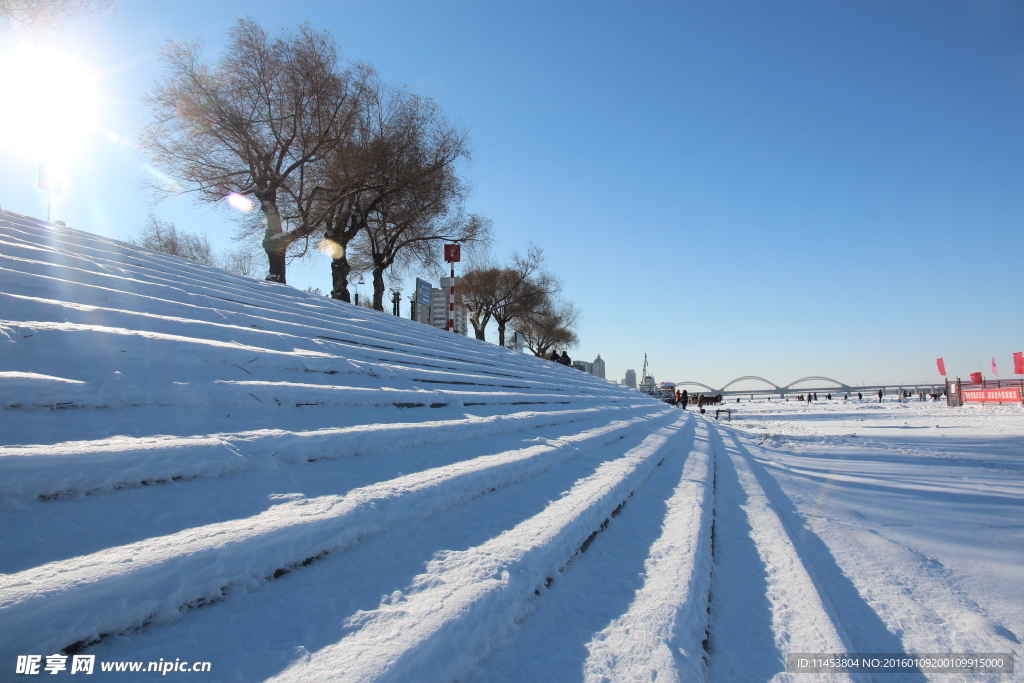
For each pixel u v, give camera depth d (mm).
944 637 2857
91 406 2404
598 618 2221
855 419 28922
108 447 2033
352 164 20062
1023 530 5020
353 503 2297
